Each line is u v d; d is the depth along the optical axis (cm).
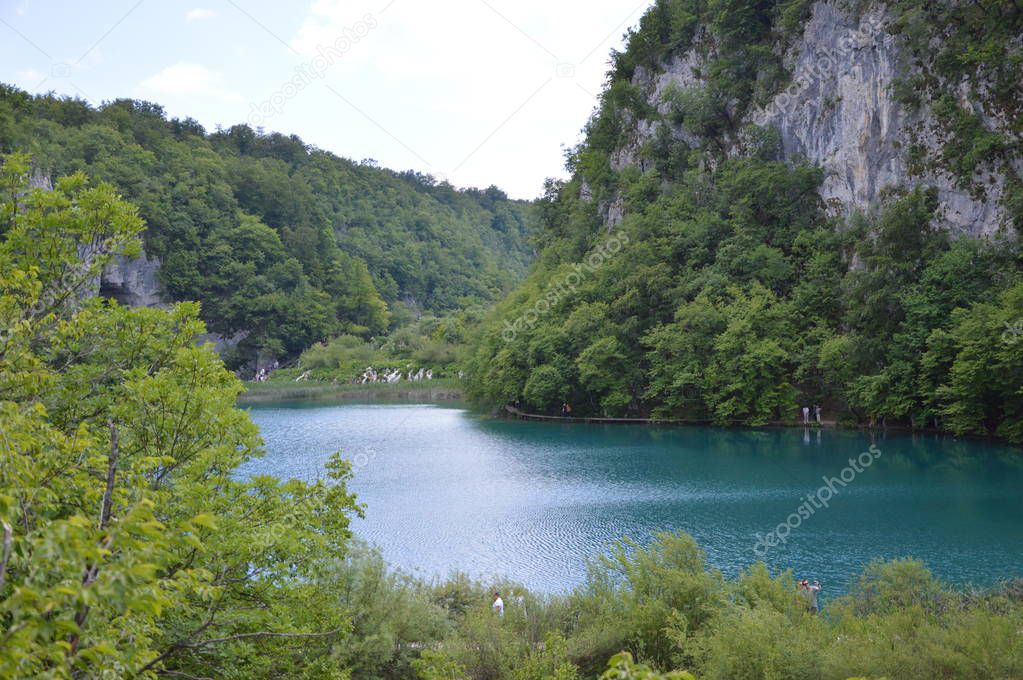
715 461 5669
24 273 1164
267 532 1170
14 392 1123
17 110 12669
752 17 10419
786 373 8094
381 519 3997
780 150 9744
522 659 1903
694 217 10000
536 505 4294
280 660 1369
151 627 952
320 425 8619
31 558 636
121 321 1504
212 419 1335
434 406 11419
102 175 16362
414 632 1958
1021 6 7194
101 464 1027
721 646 1738
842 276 8375
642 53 12725
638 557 2231
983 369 6053
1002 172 7156
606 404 8625
